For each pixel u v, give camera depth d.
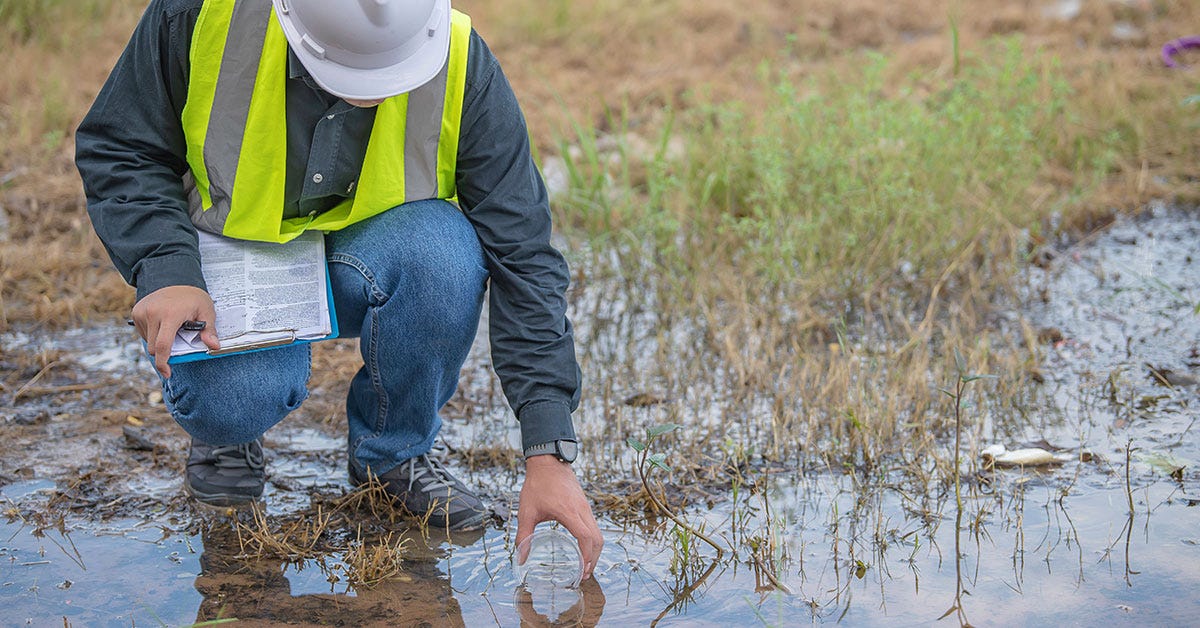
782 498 2.92
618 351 3.91
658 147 5.79
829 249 4.48
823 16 8.48
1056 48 7.52
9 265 4.45
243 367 2.53
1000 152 5.00
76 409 3.44
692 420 3.38
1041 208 4.96
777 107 5.37
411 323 2.56
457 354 2.65
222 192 2.44
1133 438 3.19
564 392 2.47
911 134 4.99
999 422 3.32
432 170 2.56
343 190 2.52
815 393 3.48
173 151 2.46
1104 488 2.93
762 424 3.34
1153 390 3.49
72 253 4.64
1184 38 7.28
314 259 2.56
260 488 2.90
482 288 2.60
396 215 2.57
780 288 4.31
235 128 2.39
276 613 2.39
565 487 2.40
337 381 3.67
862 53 7.84
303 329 2.43
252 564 2.59
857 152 4.83
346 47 2.18
